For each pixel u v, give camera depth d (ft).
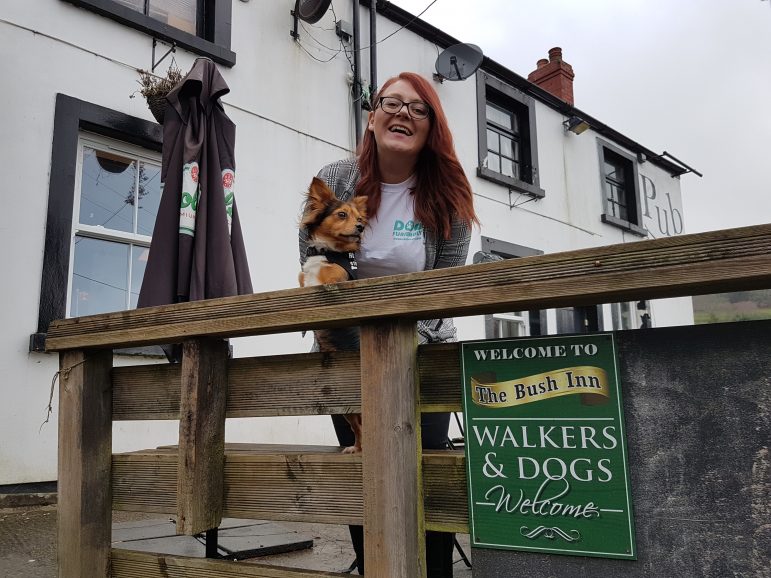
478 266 3.38
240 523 10.91
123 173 15.28
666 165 39.19
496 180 26.76
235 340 16.38
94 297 14.44
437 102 6.15
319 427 17.81
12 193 12.87
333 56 20.94
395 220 6.31
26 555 8.71
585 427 3.31
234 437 16.02
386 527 3.59
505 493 3.46
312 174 19.48
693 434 3.08
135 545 8.98
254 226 17.58
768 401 2.94
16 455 12.15
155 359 14.65
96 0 14.58
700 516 3.02
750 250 2.75
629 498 3.17
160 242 10.57
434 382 3.80
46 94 13.69
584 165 32.55
